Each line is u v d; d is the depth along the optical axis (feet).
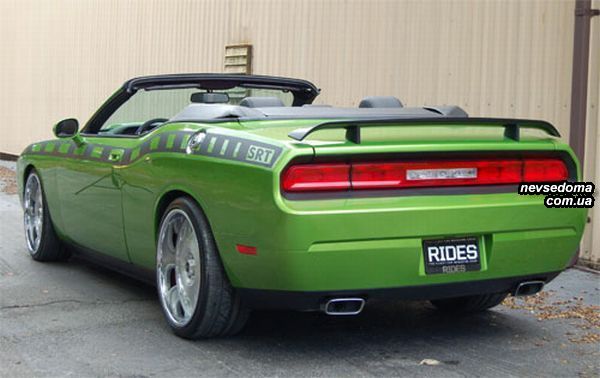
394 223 12.63
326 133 13.55
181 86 18.31
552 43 22.17
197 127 14.74
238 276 13.37
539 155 14.06
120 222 17.15
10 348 14.30
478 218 13.24
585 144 21.17
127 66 48.55
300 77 32.63
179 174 14.53
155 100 18.39
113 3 50.37
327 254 12.39
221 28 38.65
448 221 13.00
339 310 13.05
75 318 16.31
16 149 67.26
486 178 13.55
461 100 25.05
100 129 19.69
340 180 12.55
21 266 21.67
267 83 18.85
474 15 24.57
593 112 21.02
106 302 17.65
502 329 15.83
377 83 28.48
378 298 13.12
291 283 12.60
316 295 12.71
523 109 23.02
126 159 16.74
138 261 16.90
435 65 26.02
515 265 13.83
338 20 30.40
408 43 27.12
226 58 38.01
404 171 12.91
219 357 13.76
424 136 13.51
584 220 14.47
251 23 36.22
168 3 43.68
